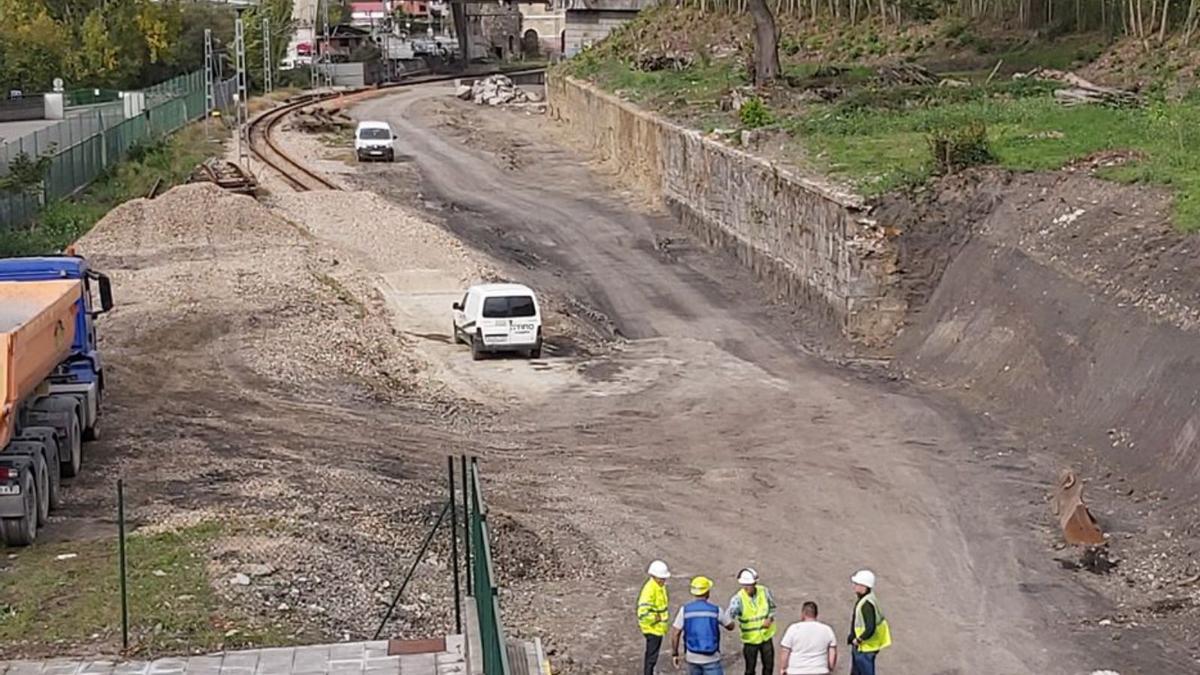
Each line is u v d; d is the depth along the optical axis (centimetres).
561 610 1927
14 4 9319
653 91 6625
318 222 4847
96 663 1507
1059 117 4175
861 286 3547
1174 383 2495
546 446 2742
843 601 1975
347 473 2372
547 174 6309
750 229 4403
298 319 3488
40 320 2036
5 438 1859
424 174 6228
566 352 3525
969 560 2128
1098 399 2684
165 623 1612
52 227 4734
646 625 1641
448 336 3647
